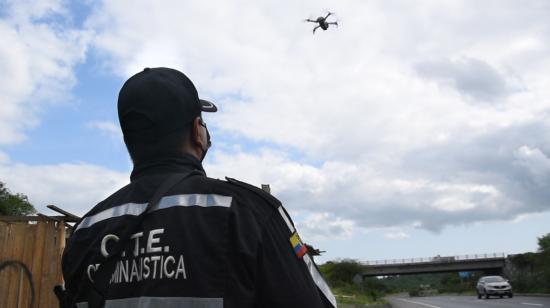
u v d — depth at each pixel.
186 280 1.28
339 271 64.75
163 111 1.58
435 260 78.94
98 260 1.46
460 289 89.31
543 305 23.05
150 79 1.62
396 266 80.62
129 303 1.34
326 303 1.42
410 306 28.73
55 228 7.18
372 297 49.34
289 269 1.33
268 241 1.34
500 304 25.19
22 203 46.66
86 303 1.48
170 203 1.42
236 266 1.29
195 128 1.65
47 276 6.99
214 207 1.36
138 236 1.41
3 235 7.01
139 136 1.60
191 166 1.59
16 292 6.86
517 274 54.22
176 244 1.33
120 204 1.54
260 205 1.39
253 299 1.29
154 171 1.56
